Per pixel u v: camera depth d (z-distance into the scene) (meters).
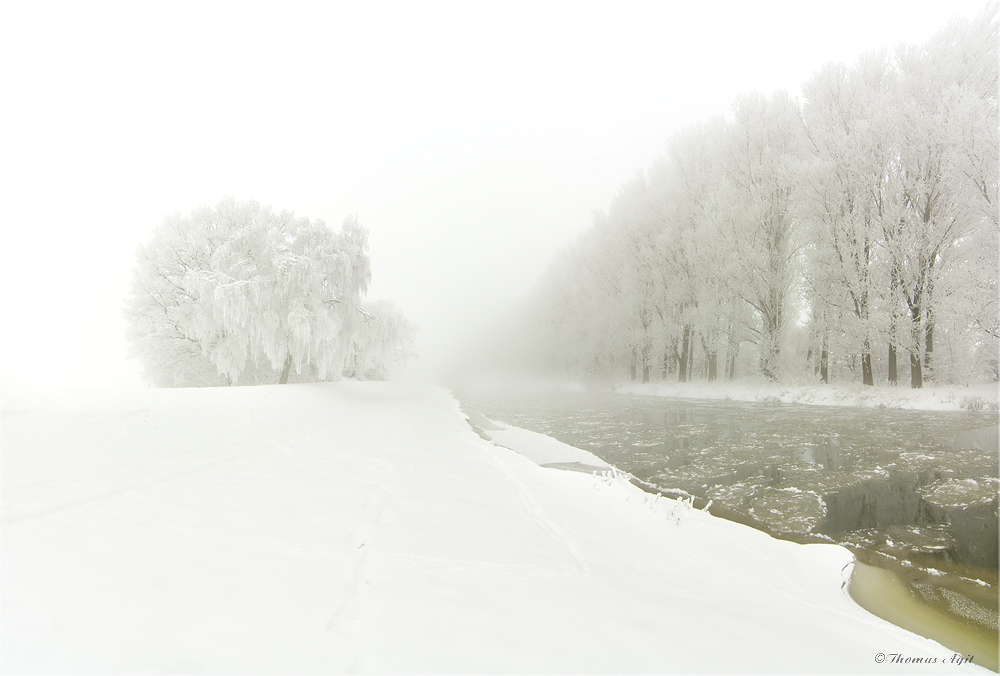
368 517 4.39
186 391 12.02
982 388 17.20
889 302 19.16
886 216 18.44
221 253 18.86
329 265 20.72
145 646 2.23
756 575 4.08
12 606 2.61
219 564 3.25
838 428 13.60
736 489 7.81
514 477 7.08
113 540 3.70
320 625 2.46
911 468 8.75
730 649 2.51
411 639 2.36
